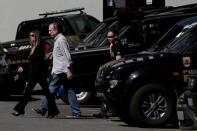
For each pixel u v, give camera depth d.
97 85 25.08
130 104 23.47
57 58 26.52
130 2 34.31
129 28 30.31
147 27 29.88
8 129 23.30
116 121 25.73
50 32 26.59
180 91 23.67
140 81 23.47
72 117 26.98
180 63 23.75
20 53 35.25
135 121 23.52
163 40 25.75
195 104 20.30
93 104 32.44
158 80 23.56
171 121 24.88
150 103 23.56
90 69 30.39
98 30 32.41
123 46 26.77
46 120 26.00
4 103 33.44
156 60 23.75
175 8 31.89
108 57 30.22
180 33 25.14
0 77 34.19
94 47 30.78
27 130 22.98
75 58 30.45
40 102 34.34
